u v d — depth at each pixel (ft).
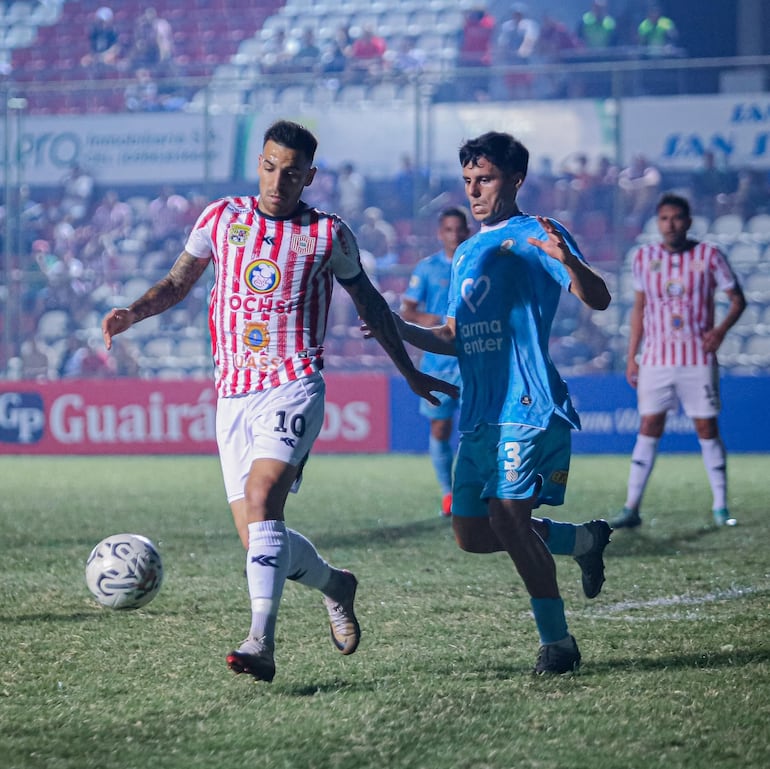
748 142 140.36
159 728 31.07
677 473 113.09
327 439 138.92
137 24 202.80
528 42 193.06
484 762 28.09
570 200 150.30
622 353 135.85
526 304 37.47
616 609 48.80
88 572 37.47
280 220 36.55
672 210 75.87
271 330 36.40
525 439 36.78
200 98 190.60
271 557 34.78
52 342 159.22
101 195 165.17
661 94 153.07
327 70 184.96
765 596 51.29
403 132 152.66
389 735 30.22
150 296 37.11
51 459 138.72
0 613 48.06
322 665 38.58
